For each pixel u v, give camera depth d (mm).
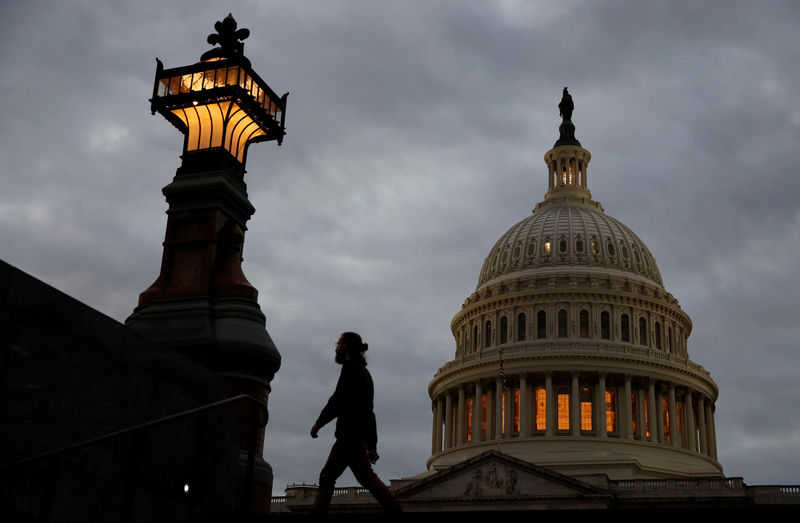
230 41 18109
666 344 115562
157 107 17547
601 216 126875
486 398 112688
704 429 114250
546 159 138125
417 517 10773
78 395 11695
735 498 81062
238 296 16266
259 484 15172
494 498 83562
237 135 17797
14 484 10641
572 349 109000
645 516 10344
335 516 11195
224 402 11906
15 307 10953
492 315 117312
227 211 17078
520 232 126188
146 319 16047
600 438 104125
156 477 12695
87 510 11516
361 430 12719
